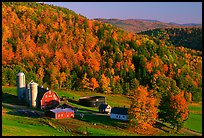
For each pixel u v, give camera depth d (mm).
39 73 177875
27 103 122500
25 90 126750
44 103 119188
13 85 157375
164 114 105062
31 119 98188
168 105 104188
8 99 128000
